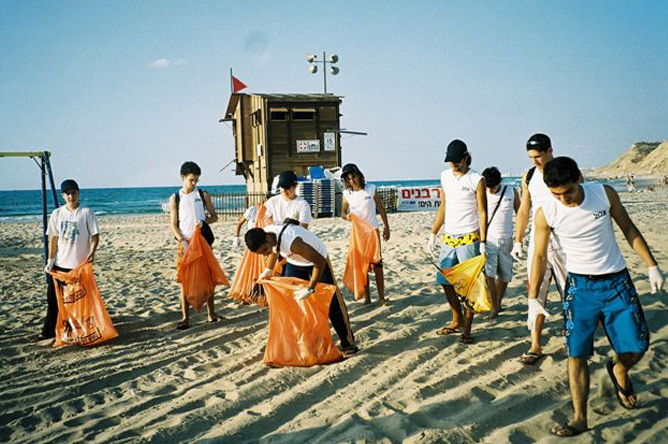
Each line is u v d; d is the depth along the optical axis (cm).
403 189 2650
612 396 383
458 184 532
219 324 643
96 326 567
